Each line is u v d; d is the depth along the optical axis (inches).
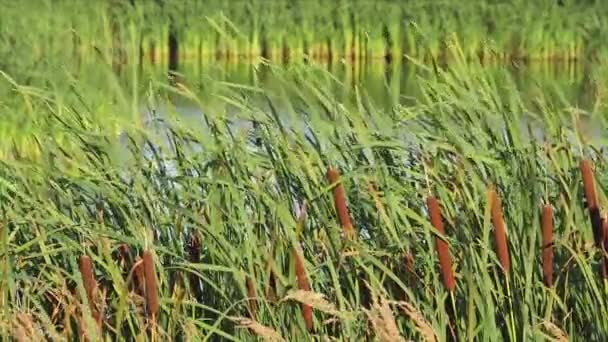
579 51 2844.5
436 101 550.0
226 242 469.4
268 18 2827.3
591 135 576.4
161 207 518.9
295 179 518.3
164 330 478.6
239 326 442.0
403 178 531.5
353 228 507.8
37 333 442.0
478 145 530.0
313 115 522.9
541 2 2819.9
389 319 412.5
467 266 470.3
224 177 508.4
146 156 545.0
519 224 492.4
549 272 469.4
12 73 1620.3
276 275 472.4
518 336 474.0
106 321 482.0
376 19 2783.0
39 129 544.1
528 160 502.3
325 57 2851.9
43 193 524.4
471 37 2810.0
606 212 483.2
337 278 458.0
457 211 506.9
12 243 528.7
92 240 489.1
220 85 540.7
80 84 571.5
